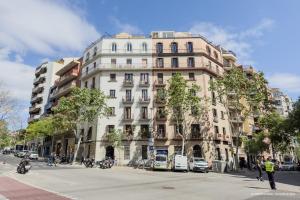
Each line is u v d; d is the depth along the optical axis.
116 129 50.00
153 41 55.03
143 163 40.78
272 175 17.48
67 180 19.53
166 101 47.34
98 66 53.72
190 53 53.69
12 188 14.77
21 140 83.31
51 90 80.19
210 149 48.62
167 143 48.97
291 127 36.88
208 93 52.09
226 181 22.52
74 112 45.62
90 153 50.62
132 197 12.73
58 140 66.94
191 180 22.45
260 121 53.00
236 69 44.66
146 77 53.03
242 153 58.16
